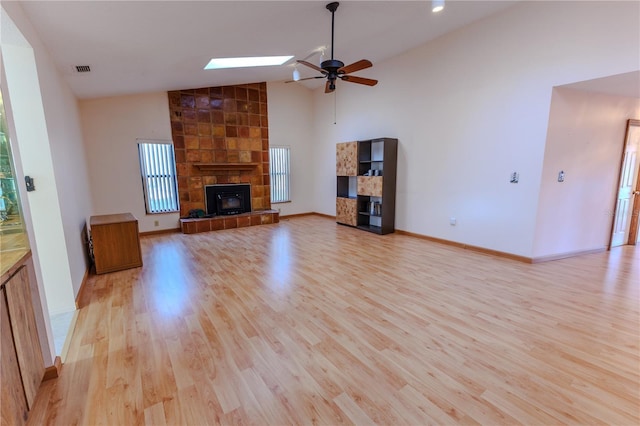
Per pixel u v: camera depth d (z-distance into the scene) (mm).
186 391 1795
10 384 1448
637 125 4484
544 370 1940
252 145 7035
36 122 2518
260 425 1558
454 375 1905
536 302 2887
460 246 4836
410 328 2455
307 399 1727
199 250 4836
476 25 4266
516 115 3963
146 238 5691
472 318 2602
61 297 2754
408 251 4660
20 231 1746
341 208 6812
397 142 5707
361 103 6441
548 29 3566
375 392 1773
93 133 5293
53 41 2703
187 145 6219
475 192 4539
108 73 3895
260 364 2033
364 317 2641
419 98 5215
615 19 3066
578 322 2516
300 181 8047
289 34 3799
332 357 2100
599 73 3211
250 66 4910
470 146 4535
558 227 4133
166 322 2598
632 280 3420
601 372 1918
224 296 3102
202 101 6305
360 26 3963
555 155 3854
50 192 2623
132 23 2656
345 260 4242
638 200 4824
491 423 1551
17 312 1569
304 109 7867
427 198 5273
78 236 3434
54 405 1691
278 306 2863
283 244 5164
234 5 2697
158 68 4109
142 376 1927
